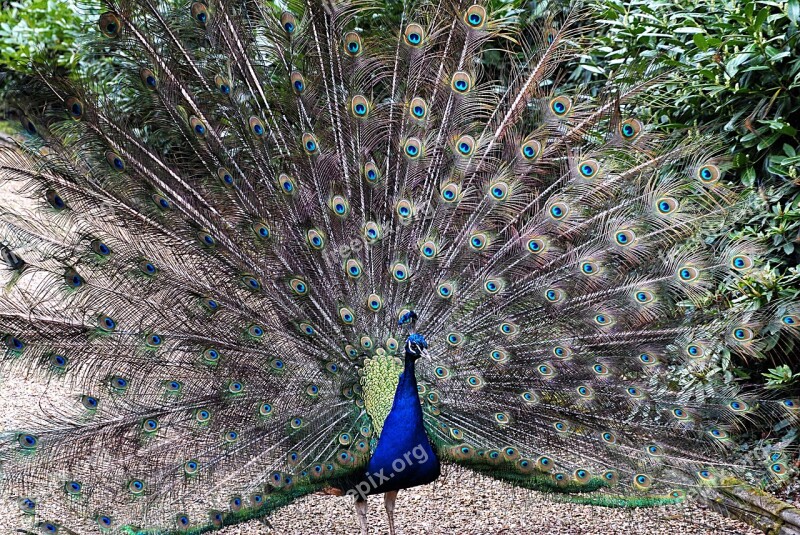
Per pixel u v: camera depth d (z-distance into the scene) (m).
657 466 3.98
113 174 3.86
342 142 4.12
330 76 4.11
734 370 4.54
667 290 3.94
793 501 4.30
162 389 3.93
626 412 4.04
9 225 3.82
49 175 3.79
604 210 3.97
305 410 4.00
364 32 4.18
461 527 4.41
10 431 3.81
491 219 4.05
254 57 4.09
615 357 4.02
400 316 4.02
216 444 3.92
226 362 3.97
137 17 3.93
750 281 4.30
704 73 4.43
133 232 3.89
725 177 4.64
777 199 4.41
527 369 4.05
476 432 4.06
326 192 4.09
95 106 3.83
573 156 3.98
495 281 4.04
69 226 3.85
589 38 4.27
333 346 4.06
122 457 3.86
